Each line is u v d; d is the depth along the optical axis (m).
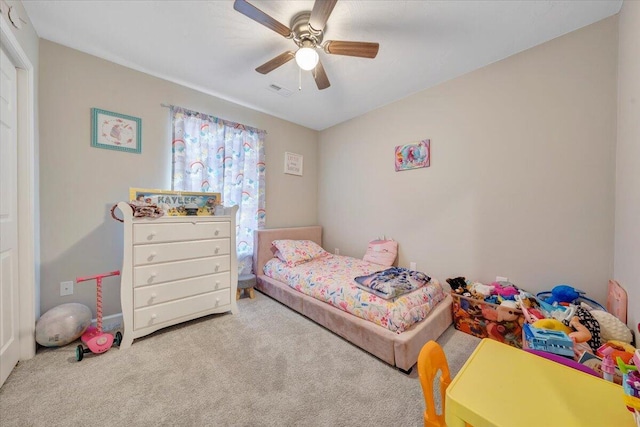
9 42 1.43
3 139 1.45
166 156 2.53
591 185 1.78
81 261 2.09
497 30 1.82
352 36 1.89
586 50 1.78
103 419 1.23
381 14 1.67
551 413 0.65
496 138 2.20
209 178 2.80
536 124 2.00
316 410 1.31
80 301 2.08
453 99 2.46
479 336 2.02
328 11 1.43
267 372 1.60
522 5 1.60
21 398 1.34
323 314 2.14
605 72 1.72
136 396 1.38
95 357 1.71
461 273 2.44
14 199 1.57
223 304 2.38
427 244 2.70
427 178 2.68
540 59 1.97
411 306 1.84
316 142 4.01
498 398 0.70
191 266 2.16
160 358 1.73
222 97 2.90
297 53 1.71
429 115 2.65
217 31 1.85
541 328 1.43
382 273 2.28
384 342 1.68
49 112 1.94
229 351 1.82
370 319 1.86
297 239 3.50
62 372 1.56
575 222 1.85
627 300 1.44
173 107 2.53
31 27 1.74
